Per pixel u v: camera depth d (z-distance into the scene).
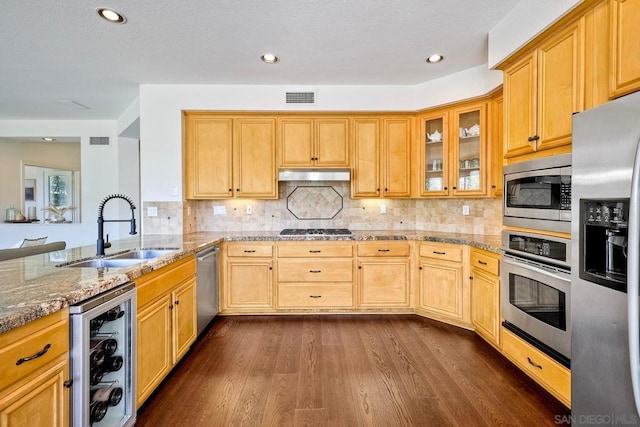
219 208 3.86
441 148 3.41
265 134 3.52
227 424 1.69
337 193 3.90
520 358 2.09
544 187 1.85
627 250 1.17
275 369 2.24
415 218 3.90
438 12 2.15
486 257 2.57
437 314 3.11
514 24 2.08
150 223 3.42
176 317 2.19
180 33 2.38
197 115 3.50
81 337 1.26
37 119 4.74
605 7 1.52
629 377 1.23
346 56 2.78
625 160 1.21
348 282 3.27
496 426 1.66
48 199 5.93
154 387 1.87
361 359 2.37
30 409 1.07
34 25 2.24
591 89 1.60
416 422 1.70
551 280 1.78
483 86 2.97
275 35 2.43
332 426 1.67
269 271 3.26
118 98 3.81
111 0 1.99
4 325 0.95
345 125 3.53
